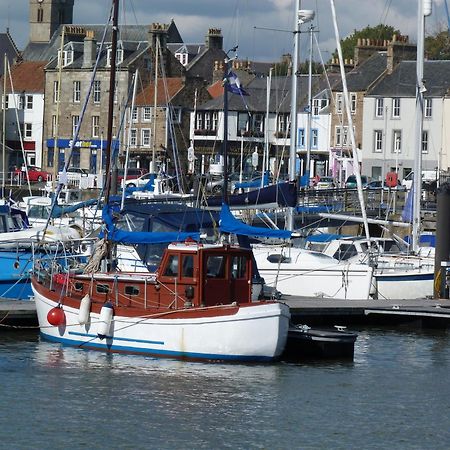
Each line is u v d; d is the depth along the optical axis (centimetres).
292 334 6262
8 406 5056
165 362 5909
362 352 6544
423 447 4694
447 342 6950
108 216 6612
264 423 4941
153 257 7375
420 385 5741
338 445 4678
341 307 7250
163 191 13812
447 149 18962
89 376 5603
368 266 7906
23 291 7288
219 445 4622
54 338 6322
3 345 6250
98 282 6262
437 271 8131
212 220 7350
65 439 4625
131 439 4656
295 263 8019
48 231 8119
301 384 5638
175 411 5062
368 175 19625
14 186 15575
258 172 16338
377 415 5144
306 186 12469
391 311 7312
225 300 6044
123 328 6047
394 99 19475
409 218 9500
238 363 5878
